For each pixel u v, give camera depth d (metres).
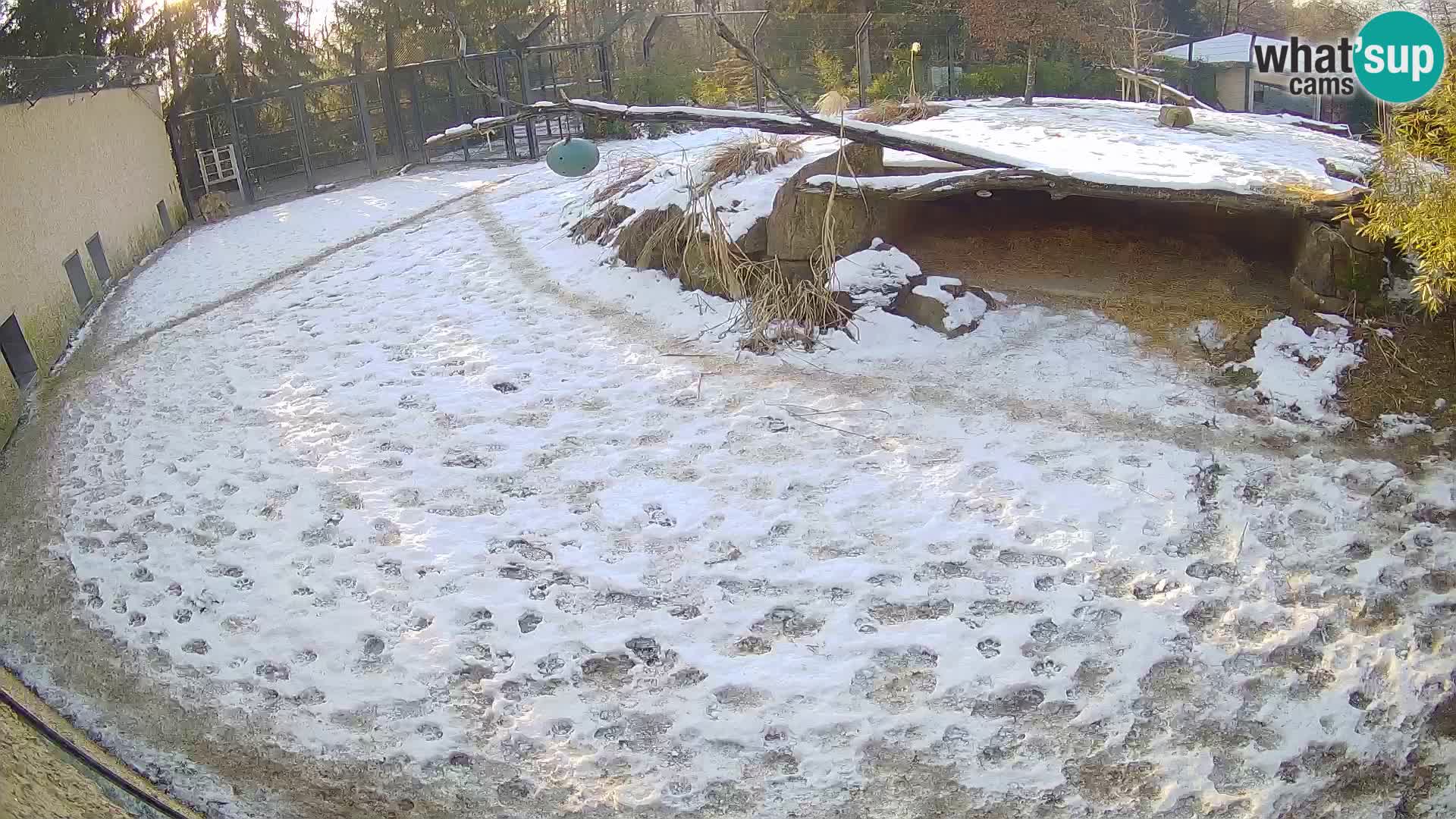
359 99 18.44
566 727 4.82
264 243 13.69
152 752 4.80
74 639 5.61
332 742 4.80
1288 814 4.19
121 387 8.93
